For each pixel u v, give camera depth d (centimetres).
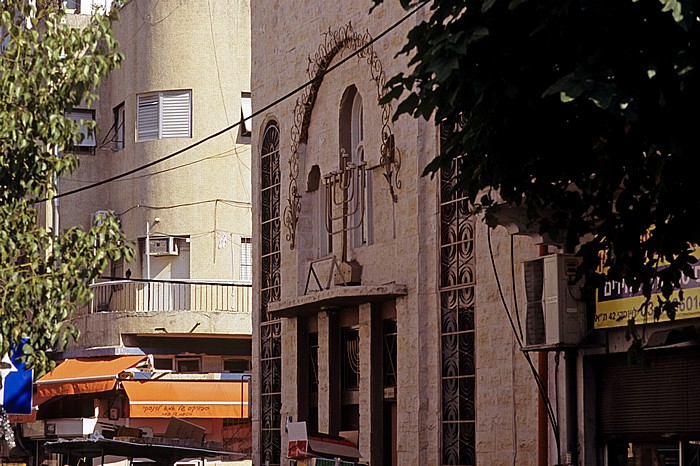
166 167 4106
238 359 4084
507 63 1052
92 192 4297
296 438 1873
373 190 2436
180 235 4078
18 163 1623
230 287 4081
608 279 1233
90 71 1669
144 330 3956
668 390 1630
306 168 2716
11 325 1577
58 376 3962
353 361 2519
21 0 1727
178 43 4122
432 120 2219
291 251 2741
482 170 1165
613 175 1145
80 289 1617
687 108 1036
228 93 4131
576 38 1035
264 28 2931
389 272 2342
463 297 2125
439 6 1132
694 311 1546
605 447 1739
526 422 1916
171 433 2911
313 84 2656
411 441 2223
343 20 2542
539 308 1742
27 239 1608
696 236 1141
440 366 2169
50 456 4144
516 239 1959
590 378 1752
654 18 997
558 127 1117
